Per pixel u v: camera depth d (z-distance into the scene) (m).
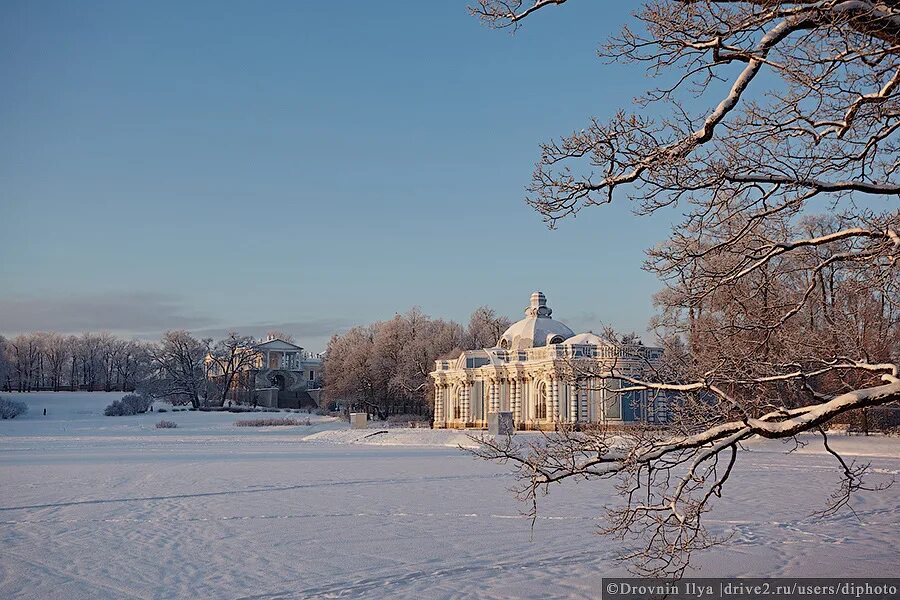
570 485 28.48
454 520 21.55
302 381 169.25
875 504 23.80
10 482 31.17
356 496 26.61
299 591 14.53
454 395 88.12
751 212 11.16
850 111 10.05
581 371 11.36
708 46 9.85
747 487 28.27
